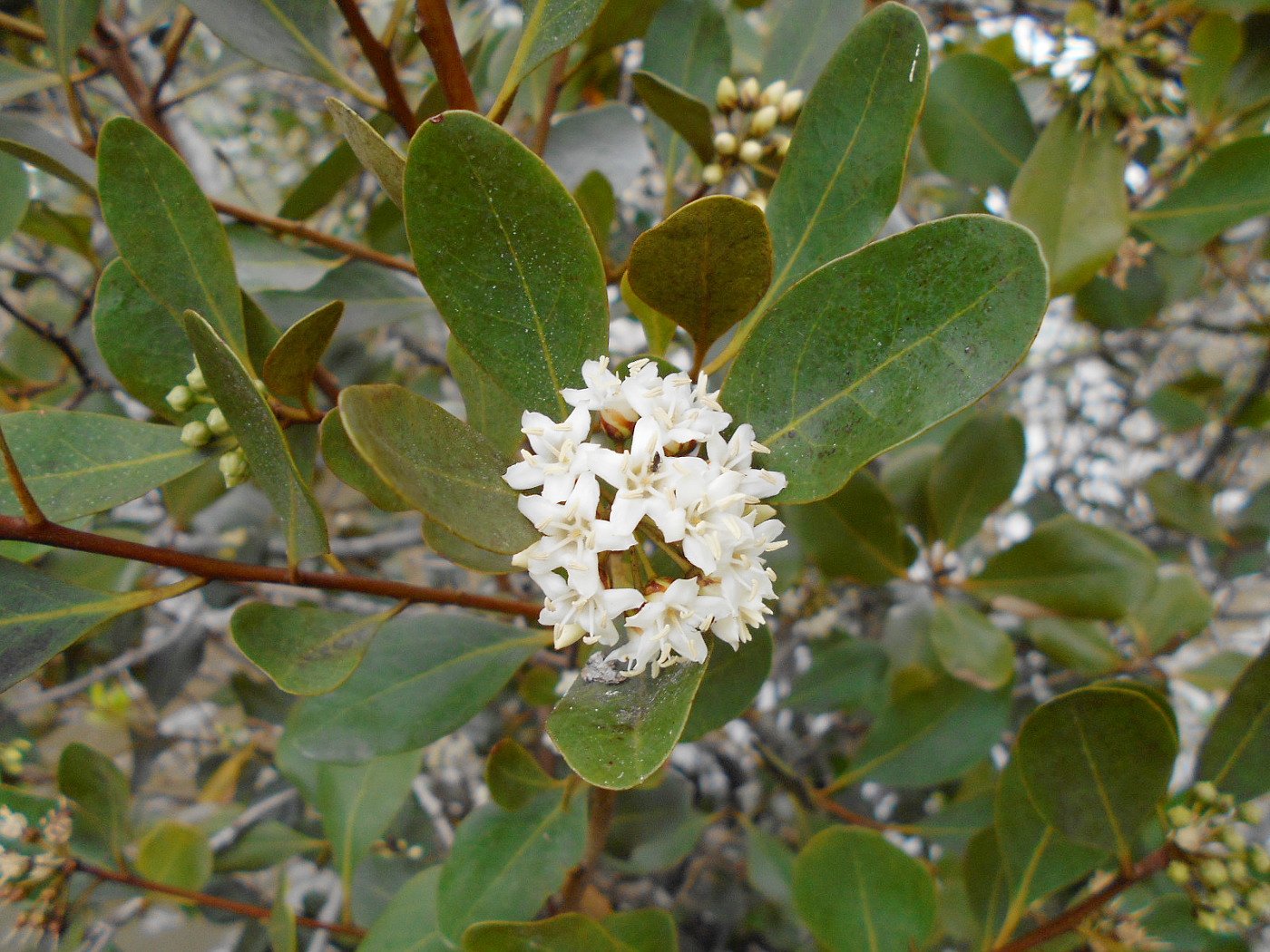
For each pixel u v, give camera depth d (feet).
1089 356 1.74
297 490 0.58
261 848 1.24
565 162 0.99
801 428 0.57
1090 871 0.90
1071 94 0.91
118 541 0.58
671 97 0.79
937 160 1.06
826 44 0.93
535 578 0.55
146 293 0.72
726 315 0.59
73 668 1.47
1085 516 1.88
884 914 0.83
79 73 1.38
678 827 1.12
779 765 1.26
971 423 1.08
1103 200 0.89
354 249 0.95
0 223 0.88
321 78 0.74
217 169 1.39
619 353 1.42
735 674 0.70
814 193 0.64
